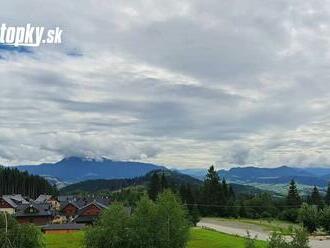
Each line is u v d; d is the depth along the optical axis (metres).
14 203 184.38
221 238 109.31
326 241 121.81
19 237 44.56
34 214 157.38
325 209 153.25
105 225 64.50
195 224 153.50
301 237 41.75
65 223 137.62
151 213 65.38
